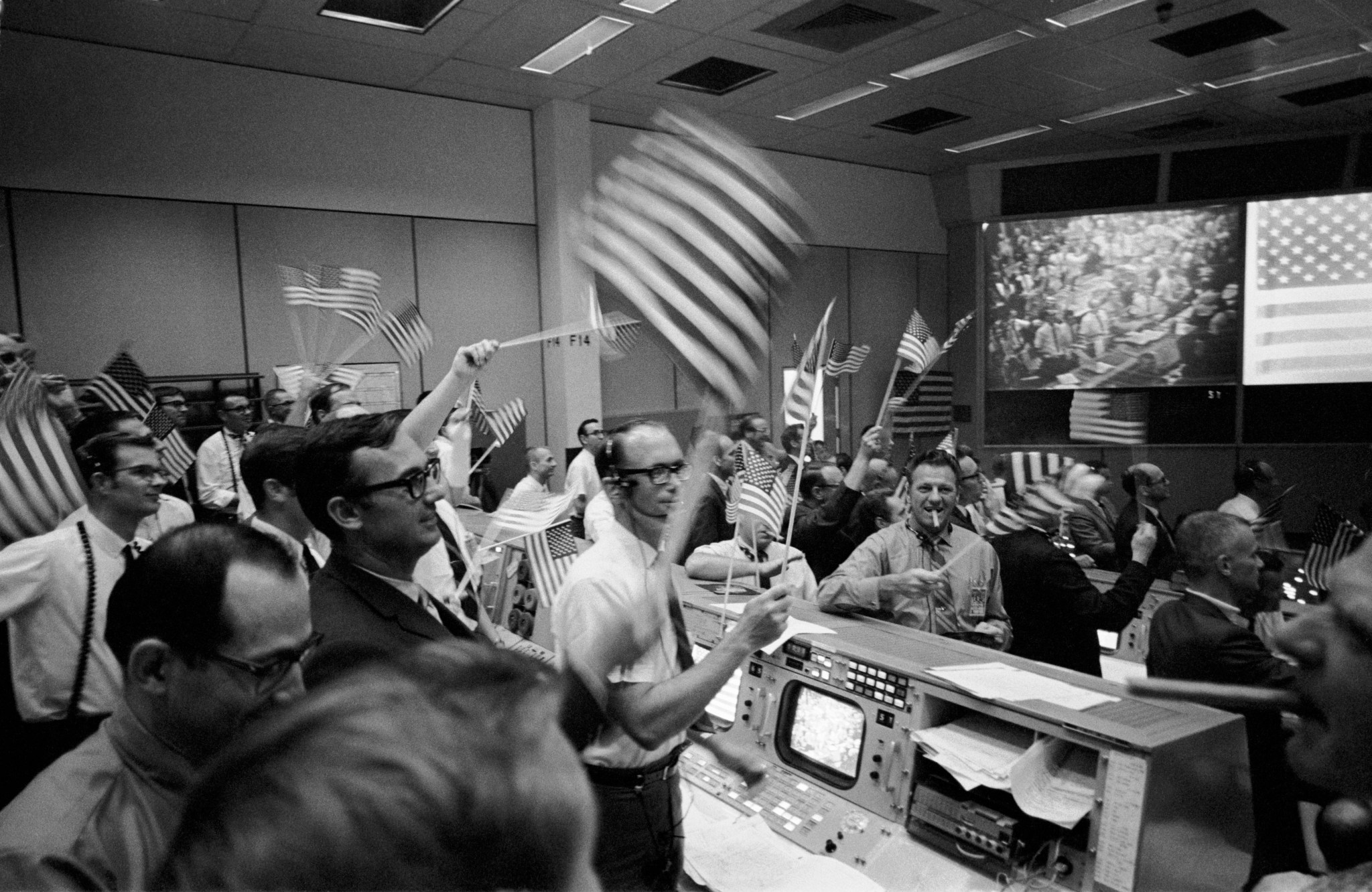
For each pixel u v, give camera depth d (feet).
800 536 10.09
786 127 28.40
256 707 2.75
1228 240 31.19
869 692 5.77
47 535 6.04
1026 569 8.01
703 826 5.94
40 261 19.11
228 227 21.31
